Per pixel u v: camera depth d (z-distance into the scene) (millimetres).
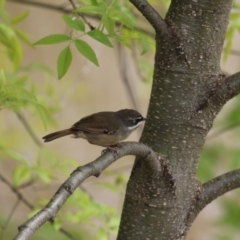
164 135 5672
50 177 8742
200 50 5547
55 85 15469
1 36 8195
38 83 14703
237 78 5547
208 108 5629
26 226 4254
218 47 5613
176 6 5535
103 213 8633
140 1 5387
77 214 8469
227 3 5543
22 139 14000
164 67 5625
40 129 14719
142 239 5789
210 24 5523
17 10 18656
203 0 5473
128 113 8672
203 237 17062
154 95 5723
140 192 5742
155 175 5617
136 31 6938
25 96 7008
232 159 11023
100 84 19203
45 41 5656
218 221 11930
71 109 17609
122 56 11383
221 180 5984
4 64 11867
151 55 12258
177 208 5758
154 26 5508
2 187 15898
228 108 11422
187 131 5648
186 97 5609
